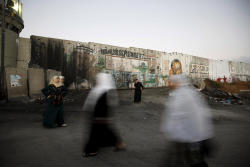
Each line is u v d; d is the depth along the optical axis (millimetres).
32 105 9633
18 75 11594
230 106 13391
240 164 3195
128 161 3191
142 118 7500
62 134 4773
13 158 3176
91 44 19094
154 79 24672
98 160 3211
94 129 3385
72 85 17469
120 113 8359
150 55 24453
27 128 5266
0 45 12883
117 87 20766
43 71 13328
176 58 27891
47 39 16328
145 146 4016
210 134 2453
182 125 2338
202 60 32594
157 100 14000
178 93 2486
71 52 17656
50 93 5363
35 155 3354
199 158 2307
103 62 19859
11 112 7605
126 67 21797
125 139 4531
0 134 4586
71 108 9125
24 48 14961
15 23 15648
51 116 5332
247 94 21672
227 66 37594
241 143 4473
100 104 3389
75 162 3104
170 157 2459
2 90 10672
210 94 18109
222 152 3799
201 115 2436
